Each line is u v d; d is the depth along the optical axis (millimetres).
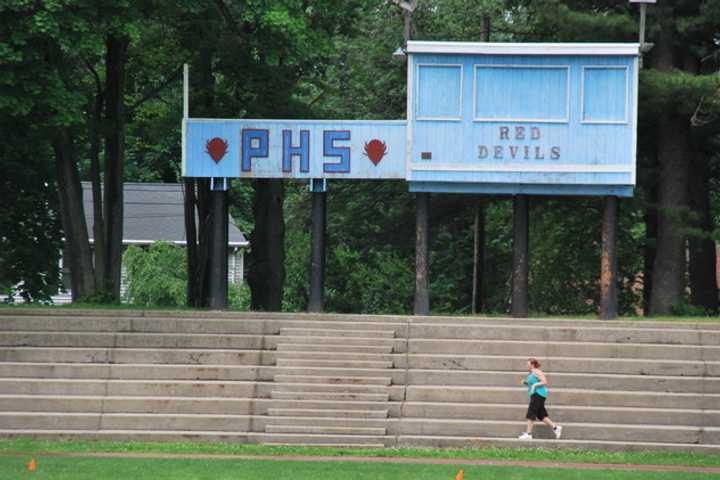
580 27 140750
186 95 129250
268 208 163750
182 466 88875
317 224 130125
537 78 126062
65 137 142625
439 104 126688
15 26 121438
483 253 164750
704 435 104688
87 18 124062
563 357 114688
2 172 165375
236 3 150625
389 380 111562
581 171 125625
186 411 108875
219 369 113062
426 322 120875
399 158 127562
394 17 199375
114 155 148500
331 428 105938
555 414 107250
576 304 190500
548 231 183000
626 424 106562
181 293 190000
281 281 164750
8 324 120125
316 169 128250
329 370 112688
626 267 191250
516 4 162750
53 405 109062
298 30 133500
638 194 150000
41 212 175000
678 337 116750
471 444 104188
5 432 106000
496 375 112125
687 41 149500
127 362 115562
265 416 107625
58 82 125438
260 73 153500
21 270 177250
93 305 135750
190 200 161500
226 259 130500
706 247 163500
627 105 125438
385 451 100500
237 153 128625
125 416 107500
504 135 126375
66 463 89438
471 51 125750
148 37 156750
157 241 197750
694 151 156125
